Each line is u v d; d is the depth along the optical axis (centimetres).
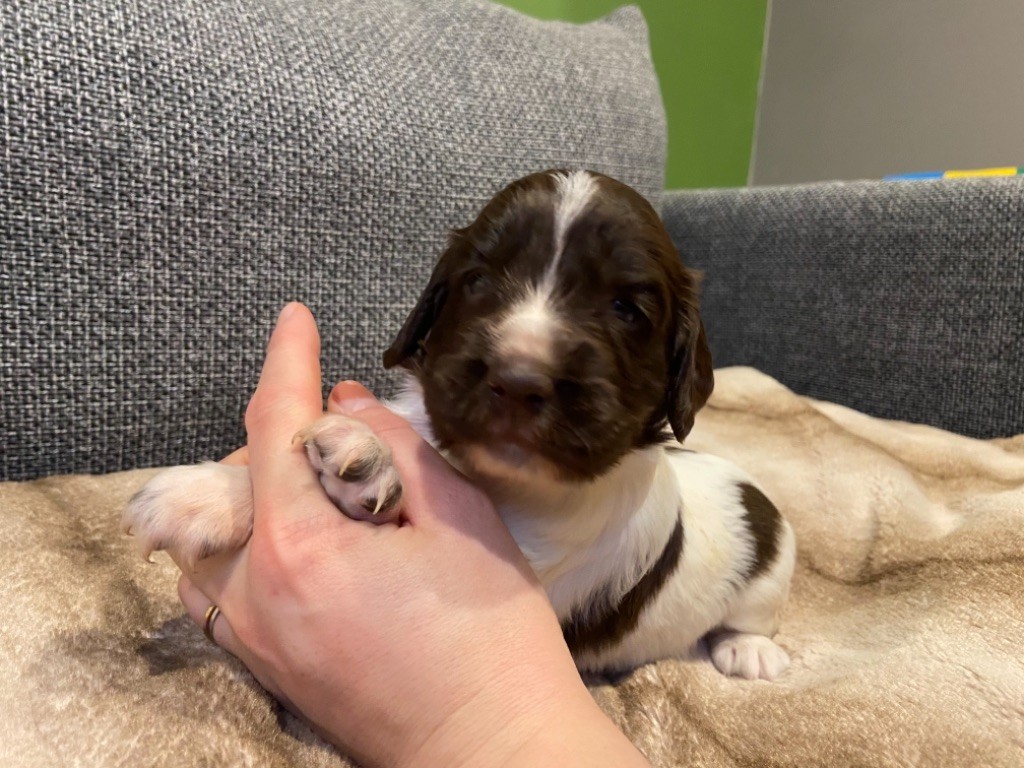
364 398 24
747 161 86
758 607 31
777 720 23
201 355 34
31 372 30
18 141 28
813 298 53
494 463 19
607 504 25
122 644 21
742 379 51
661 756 21
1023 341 45
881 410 51
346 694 18
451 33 42
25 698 18
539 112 43
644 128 48
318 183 36
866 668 26
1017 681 24
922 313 48
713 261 58
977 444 43
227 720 18
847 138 78
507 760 17
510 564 20
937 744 21
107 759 16
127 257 31
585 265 21
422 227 39
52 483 29
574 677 19
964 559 32
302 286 36
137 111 31
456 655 18
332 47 37
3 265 29
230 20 34
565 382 18
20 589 21
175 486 20
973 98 69
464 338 20
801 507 38
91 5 30
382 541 19
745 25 81
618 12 53
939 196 47
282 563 18
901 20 73
